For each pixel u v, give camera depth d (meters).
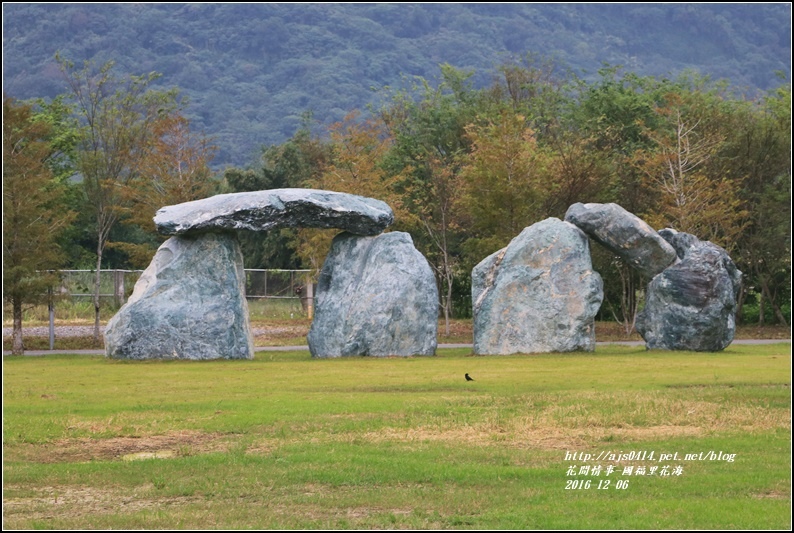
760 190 68.75
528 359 43.47
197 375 37.88
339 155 71.12
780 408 28.09
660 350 47.34
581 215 48.09
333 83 155.38
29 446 23.81
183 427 25.88
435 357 45.56
